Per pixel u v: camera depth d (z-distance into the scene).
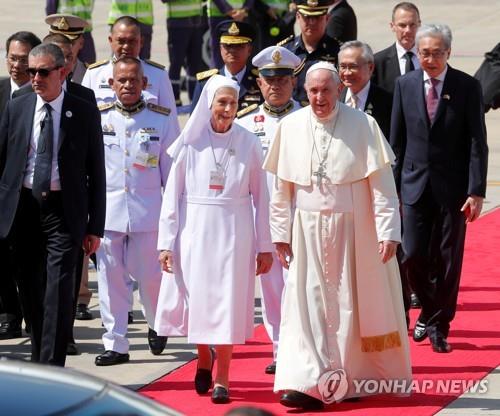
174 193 23.12
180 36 53.47
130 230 25.88
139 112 26.28
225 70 29.25
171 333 23.34
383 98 26.97
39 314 23.73
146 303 26.28
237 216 23.02
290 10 41.41
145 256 26.00
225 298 22.80
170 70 53.94
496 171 45.09
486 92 30.03
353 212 22.36
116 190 26.03
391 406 22.58
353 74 26.66
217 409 22.61
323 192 22.33
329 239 22.33
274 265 25.05
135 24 27.73
